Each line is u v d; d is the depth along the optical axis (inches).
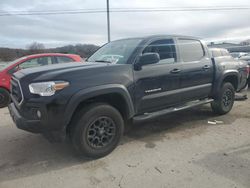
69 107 138.6
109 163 148.4
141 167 142.7
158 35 188.1
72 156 158.4
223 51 246.8
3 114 265.0
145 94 171.0
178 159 151.4
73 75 142.2
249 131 198.7
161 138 185.6
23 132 202.4
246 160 149.0
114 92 152.6
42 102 134.8
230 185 122.7
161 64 180.5
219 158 151.9
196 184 124.1
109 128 156.2
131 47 177.5
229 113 249.8
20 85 142.6
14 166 147.0
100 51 205.5
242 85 261.0
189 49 205.5
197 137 186.7
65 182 129.6
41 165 147.7
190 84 201.3
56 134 144.1
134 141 180.2
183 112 251.8
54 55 334.3
